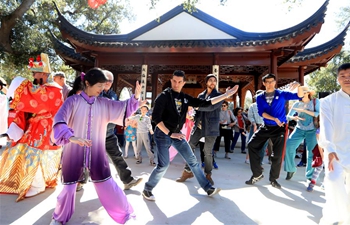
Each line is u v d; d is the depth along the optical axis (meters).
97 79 2.16
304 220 2.60
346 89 2.44
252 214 2.72
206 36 8.57
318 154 3.72
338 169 2.30
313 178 3.71
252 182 4.00
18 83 3.05
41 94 3.12
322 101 2.55
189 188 3.65
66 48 10.31
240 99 12.65
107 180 2.24
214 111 3.84
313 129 4.09
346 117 2.41
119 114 2.31
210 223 2.44
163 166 3.04
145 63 8.59
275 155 3.84
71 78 19.73
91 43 8.11
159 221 2.45
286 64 9.08
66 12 15.97
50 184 3.42
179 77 3.05
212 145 3.88
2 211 2.56
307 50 9.19
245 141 8.27
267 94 3.89
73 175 2.17
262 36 8.20
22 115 3.19
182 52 8.15
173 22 8.69
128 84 12.98
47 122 3.23
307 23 6.80
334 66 19.75
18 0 12.91
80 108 2.18
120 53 8.76
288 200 3.25
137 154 5.57
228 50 7.77
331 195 2.29
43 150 3.20
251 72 10.45
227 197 3.29
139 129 5.46
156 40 8.65
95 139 2.23
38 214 2.53
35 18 13.20
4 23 11.88
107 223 2.37
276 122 3.70
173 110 3.00
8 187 3.13
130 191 3.43
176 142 3.10
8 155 3.18
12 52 12.74
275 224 2.48
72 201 2.25
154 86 10.83
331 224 2.27
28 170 3.03
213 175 4.61
